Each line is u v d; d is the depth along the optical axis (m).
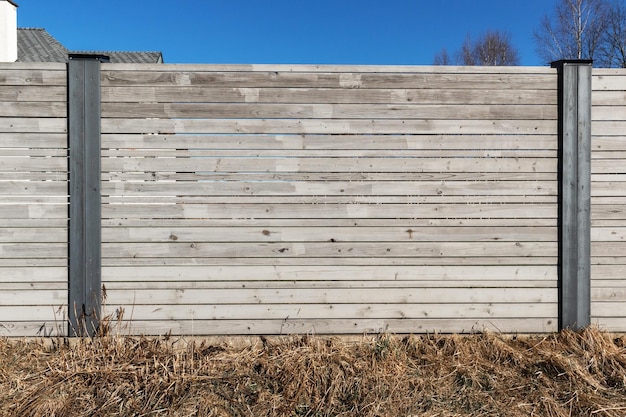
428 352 3.24
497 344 3.24
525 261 3.38
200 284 3.31
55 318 3.26
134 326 3.29
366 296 3.36
